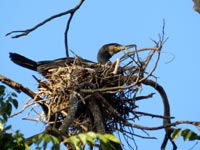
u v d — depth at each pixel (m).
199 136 8.86
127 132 12.41
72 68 13.21
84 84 12.61
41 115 12.27
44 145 7.94
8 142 9.34
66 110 12.46
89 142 8.10
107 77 13.16
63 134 9.31
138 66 12.64
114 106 13.18
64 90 12.52
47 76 13.56
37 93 12.50
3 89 10.18
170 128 11.93
